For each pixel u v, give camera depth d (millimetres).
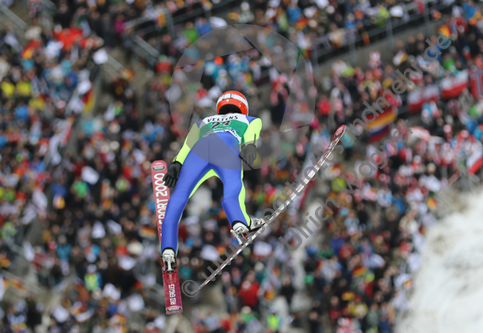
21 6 76000
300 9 69812
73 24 72688
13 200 61938
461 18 70438
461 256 58094
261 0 69312
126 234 57562
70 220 58750
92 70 69312
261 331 54031
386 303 54781
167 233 22562
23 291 56438
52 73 69625
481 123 65750
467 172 63875
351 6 71562
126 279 55750
